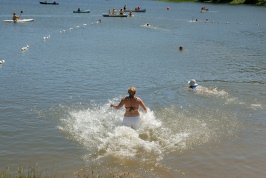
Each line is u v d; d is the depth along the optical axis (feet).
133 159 32.53
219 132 39.32
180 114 45.11
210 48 112.37
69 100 51.08
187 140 36.91
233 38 143.84
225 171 30.55
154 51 103.04
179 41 128.77
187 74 71.87
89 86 59.57
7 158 32.32
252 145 36.04
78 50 100.07
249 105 49.49
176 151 34.32
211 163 31.96
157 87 59.88
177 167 31.09
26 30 149.07
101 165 31.32
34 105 48.03
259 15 288.10
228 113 45.91
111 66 78.23
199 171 30.45
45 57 86.79
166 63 84.33
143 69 76.13
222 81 65.26
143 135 38.04
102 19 219.41
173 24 202.28
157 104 49.44
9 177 28.53
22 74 66.90
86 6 360.69
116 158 32.71
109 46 110.42
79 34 141.79
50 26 169.58
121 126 39.68
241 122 42.63
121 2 472.44
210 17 261.44
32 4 356.79
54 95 53.31
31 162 31.71
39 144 35.47
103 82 62.75
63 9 301.63
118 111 46.57
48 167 30.83
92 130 39.50
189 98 52.75
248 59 92.38
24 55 88.69
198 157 33.09
